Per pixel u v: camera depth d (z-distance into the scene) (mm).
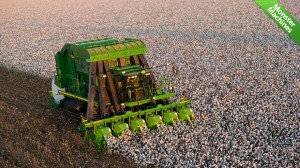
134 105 14133
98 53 13898
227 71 22312
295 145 13047
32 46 31797
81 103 14797
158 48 28828
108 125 13805
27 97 18656
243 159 12203
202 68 23094
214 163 11961
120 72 13875
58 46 31359
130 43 14766
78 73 15195
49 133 14047
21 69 24391
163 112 14516
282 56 25172
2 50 30750
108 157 12562
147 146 12883
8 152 12836
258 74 21531
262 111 16000
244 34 32469
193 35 32969
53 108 16688
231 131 14070
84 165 11898
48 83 21016
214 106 16672
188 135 13609
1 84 21047
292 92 18422
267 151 12664
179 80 20766
